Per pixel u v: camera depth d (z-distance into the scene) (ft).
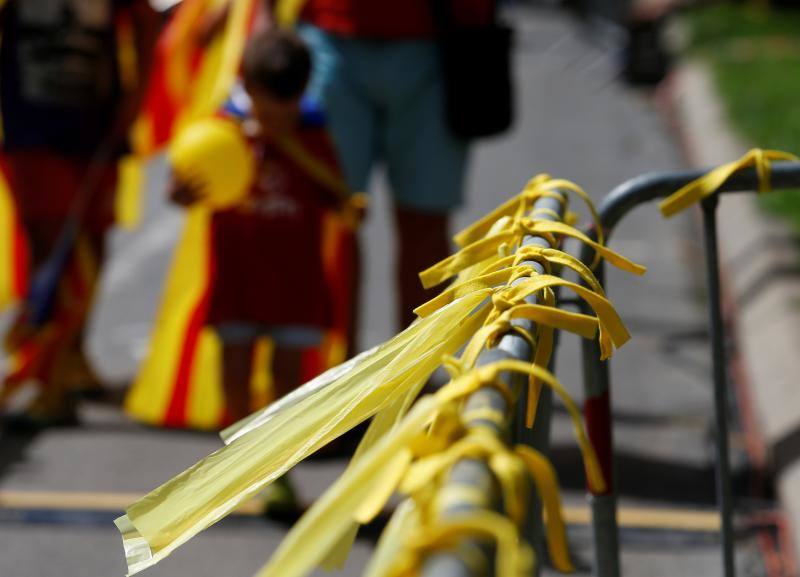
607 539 20.84
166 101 44.19
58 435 40.93
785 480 35.73
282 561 8.09
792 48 97.66
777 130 73.72
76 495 36.52
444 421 7.98
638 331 49.83
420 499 7.64
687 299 53.62
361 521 7.87
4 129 42.11
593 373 20.38
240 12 40.11
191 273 41.47
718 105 80.48
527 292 11.04
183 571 31.96
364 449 11.84
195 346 41.32
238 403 36.76
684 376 45.47
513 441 9.79
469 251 14.35
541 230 14.06
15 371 41.63
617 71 98.78
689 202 20.30
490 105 39.60
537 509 12.42
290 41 34.96
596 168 75.92
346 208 36.50
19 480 37.47
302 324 36.37
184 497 11.87
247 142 35.32
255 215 35.91
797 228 55.36
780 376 41.88
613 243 60.39
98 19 42.29
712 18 107.24
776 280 49.80
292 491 34.76
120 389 45.27
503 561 6.62
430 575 6.49
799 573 31.37
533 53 107.65
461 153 40.88
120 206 45.16
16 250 43.34
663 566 31.91
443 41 39.50
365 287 54.80
